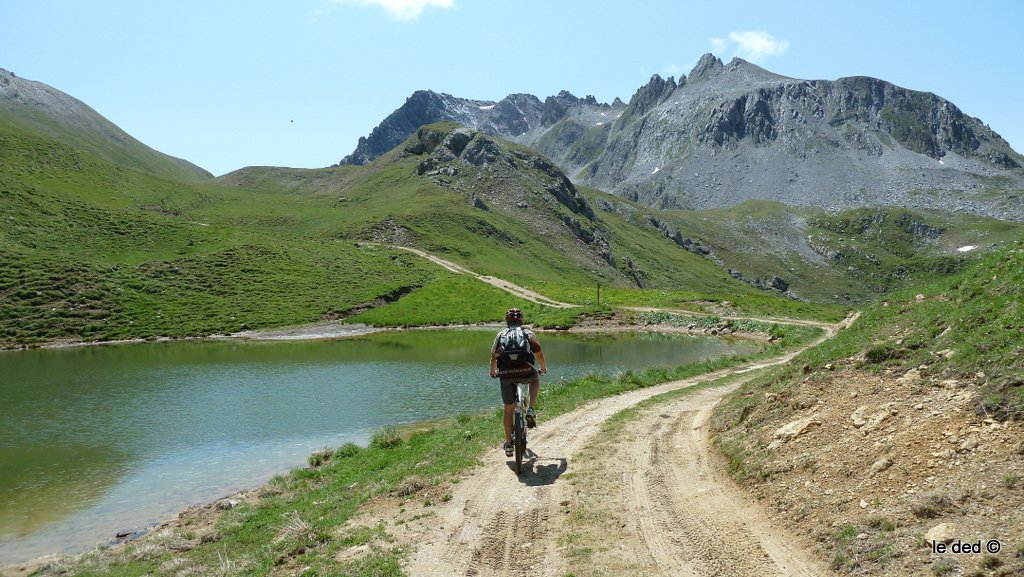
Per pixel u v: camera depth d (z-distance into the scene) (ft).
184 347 169.17
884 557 19.38
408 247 424.87
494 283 318.86
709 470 33.01
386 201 602.44
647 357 133.69
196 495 50.52
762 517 25.40
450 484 34.78
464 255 435.94
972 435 23.56
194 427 73.51
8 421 77.36
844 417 30.50
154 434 70.54
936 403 27.22
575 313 225.76
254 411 81.87
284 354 147.95
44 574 35.53
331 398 90.07
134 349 164.86
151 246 284.41
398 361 131.75
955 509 20.17
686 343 165.27
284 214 547.49
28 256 229.66
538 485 32.99
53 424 75.66
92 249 265.34
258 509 41.96
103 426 74.49
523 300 272.51
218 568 30.27
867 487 23.84
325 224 503.20
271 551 29.76
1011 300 32.83
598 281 517.14
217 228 326.85
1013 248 45.78
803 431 31.22
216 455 61.98
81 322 193.77
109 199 493.77
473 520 28.73
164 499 49.70
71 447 65.46
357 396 91.25
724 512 26.68
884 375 33.35
